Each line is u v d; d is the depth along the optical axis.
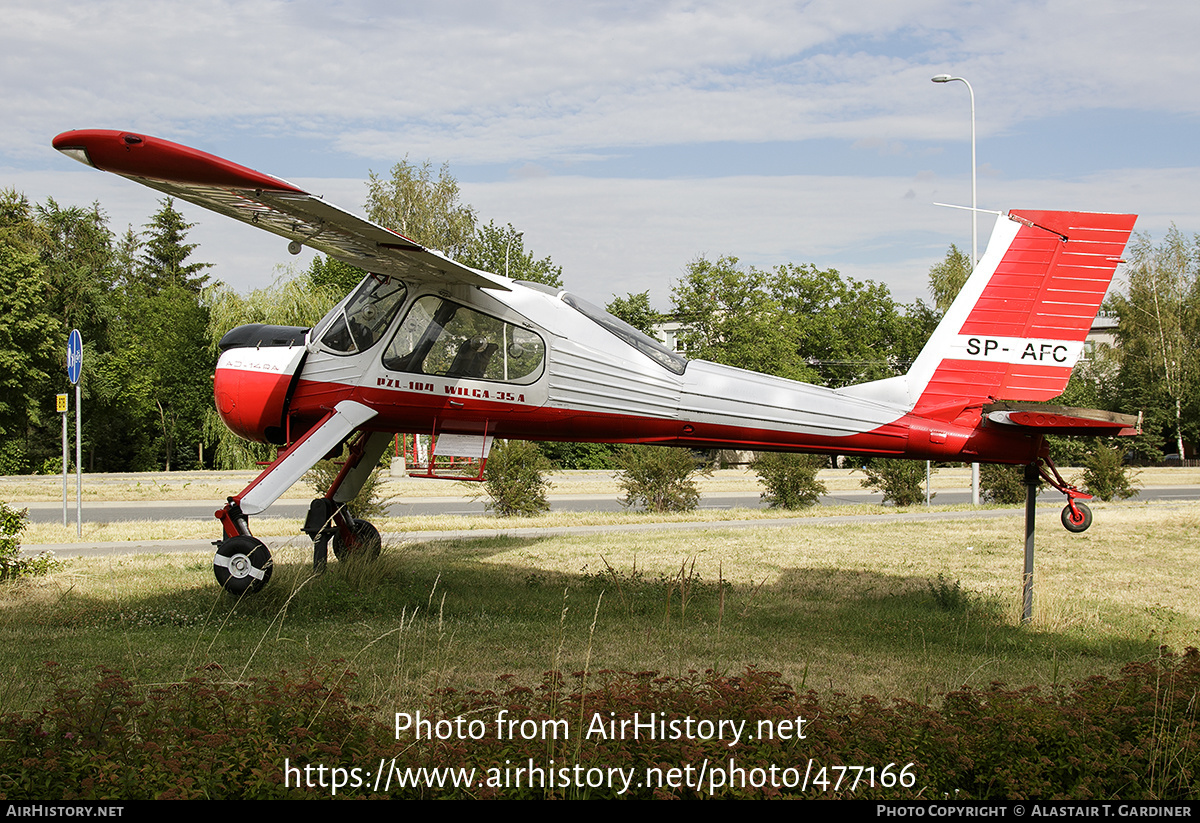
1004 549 13.59
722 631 8.11
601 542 14.07
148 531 14.23
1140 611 9.33
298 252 8.91
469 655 6.96
